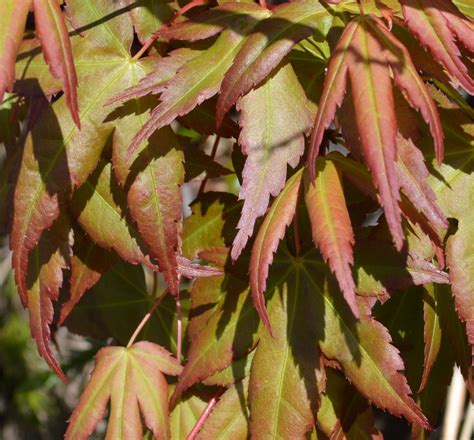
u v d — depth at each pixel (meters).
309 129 0.52
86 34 0.55
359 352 0.53
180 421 0.56
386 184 0.48
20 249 0.53
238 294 0.54
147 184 0.53
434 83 0.55
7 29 0.50
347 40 0.50
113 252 0.56
